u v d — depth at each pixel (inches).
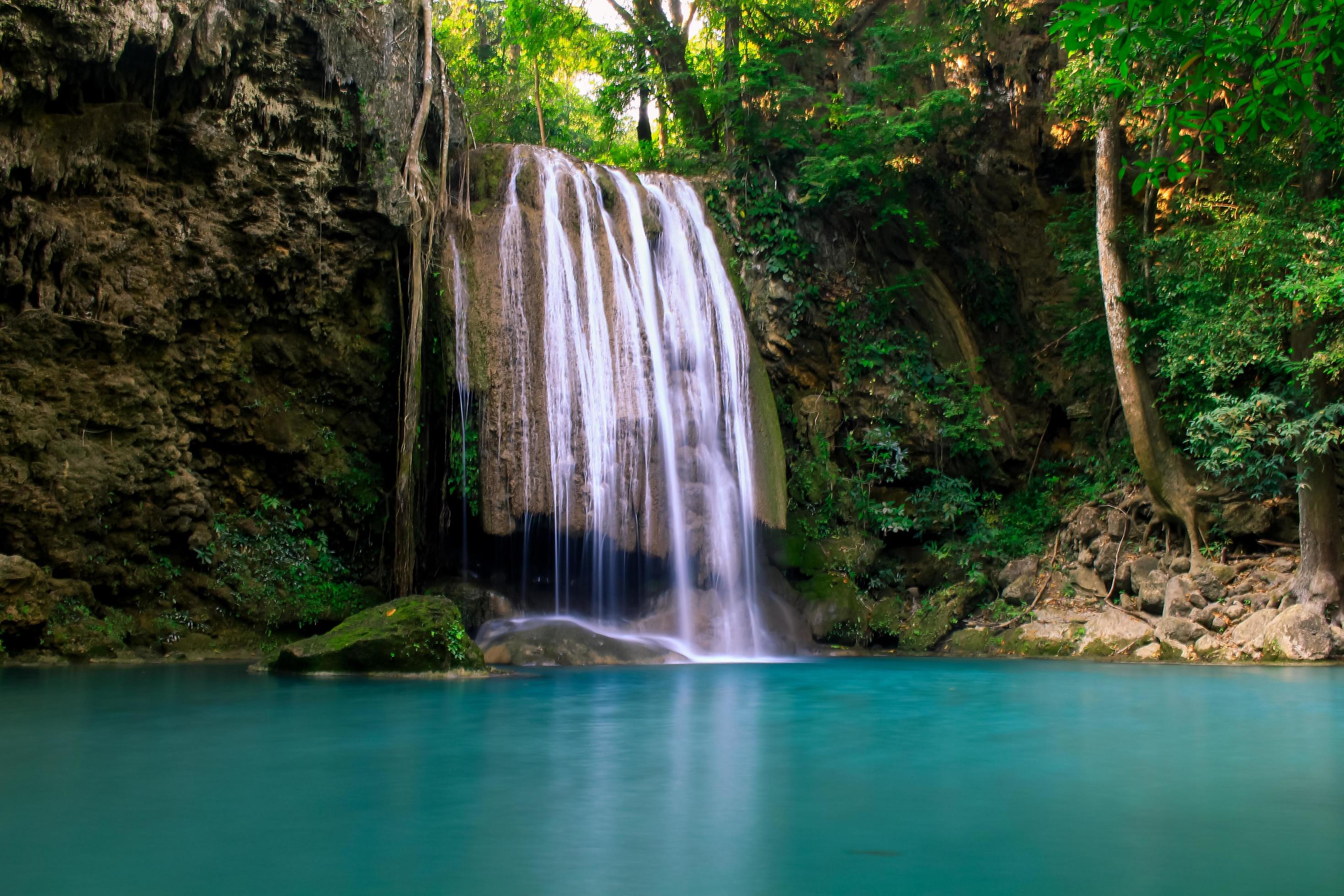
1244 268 530.9
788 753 219.5
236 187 519.8
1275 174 543.5
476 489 550.9
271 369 557.6
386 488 590.2
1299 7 265.6
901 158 782.5
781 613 628.4
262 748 218.8
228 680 364.2
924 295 795.4
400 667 395.2
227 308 537.3
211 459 542.0
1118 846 139.2
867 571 679.1
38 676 378.0
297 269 548.4
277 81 521.0
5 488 440.8
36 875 122.9
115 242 487.2
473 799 167.8
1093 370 748.0
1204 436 552.4
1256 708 307.9
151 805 162.2
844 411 741.9
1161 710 303.1
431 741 230.2
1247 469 573.6
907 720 277.1
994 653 607.8
